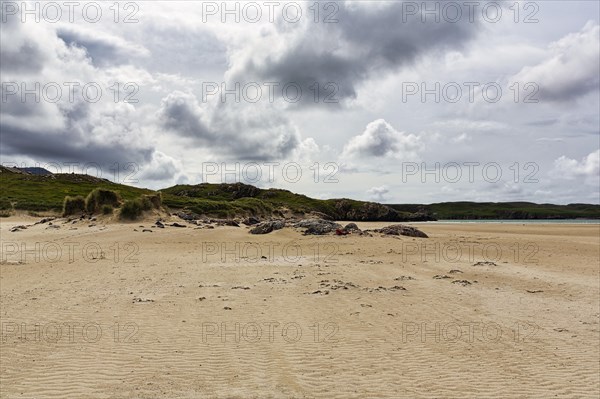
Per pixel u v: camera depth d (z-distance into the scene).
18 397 7.43
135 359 9.16
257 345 10.08
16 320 11.86
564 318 12.83
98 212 44.84
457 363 9.24
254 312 12.88
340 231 35.88
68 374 8.38
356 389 7.96
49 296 14.85
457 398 7.71
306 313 12.84
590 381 8.48
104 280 17.95
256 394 7.66
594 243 36.25
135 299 14.39
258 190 144.25
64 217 45.59
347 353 9.68
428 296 15.45
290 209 112.19
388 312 13.11
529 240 38.75
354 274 19.89
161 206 46.78
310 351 9.76
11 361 8.98
